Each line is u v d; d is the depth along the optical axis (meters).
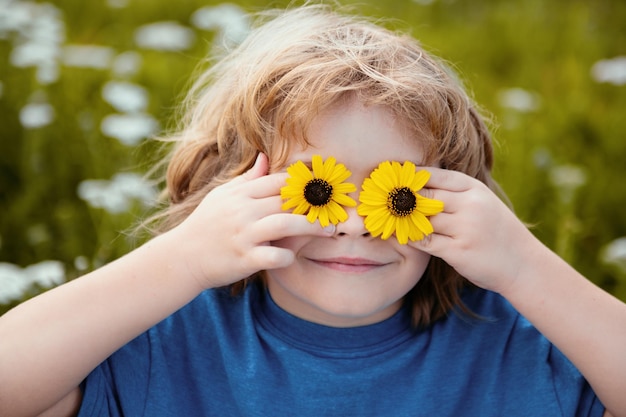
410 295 0.90
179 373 0.87
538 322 0.84
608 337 0.84
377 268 0.84
